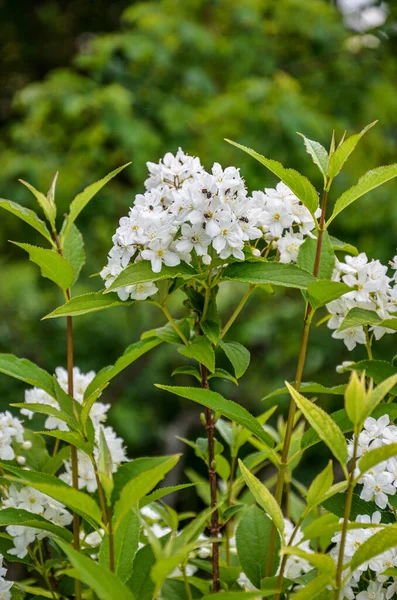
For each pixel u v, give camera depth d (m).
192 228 1.00
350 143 1.00
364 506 1.01
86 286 2.76
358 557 0.93
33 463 1.11
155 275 1.00
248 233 1.02
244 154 2.61
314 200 1.00
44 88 2.79
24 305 2.76
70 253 1.07
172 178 1.05
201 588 1.04
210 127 2.77
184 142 2.75
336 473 1.88
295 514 1.18
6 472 1.10
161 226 1.00
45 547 1.10
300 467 2.42
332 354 2.53
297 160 2.64
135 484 0.92
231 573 1.05
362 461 0.92
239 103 2.63
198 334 1.04
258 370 2.72
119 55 3.04
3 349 2.78
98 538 1.12
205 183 1.00
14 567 1.64
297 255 1.04
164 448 2.64
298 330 2.57
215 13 3.09
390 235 2.70
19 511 1.03
